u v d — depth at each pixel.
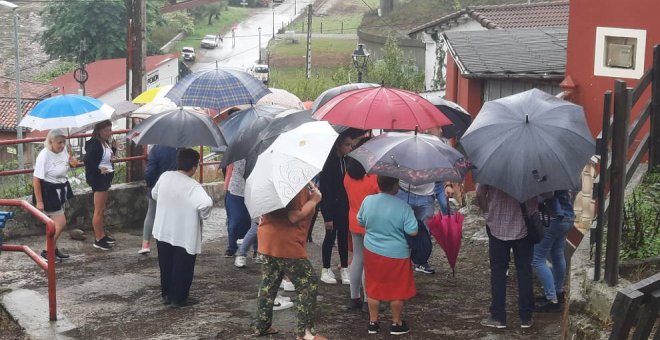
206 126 8.95
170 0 46.69
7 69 67.00
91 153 11.24
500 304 8.05
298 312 7.56
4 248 8.70
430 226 8.28
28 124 10.95
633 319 5.30
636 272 7.25
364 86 9.88
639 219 7.71
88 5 64.38
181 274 8.76
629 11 11.12
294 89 51.06
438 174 7.16
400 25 61.78
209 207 8.73
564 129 7.31
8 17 79.62
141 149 13.40
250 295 9.35
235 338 7.80
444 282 9.98
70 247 11.60
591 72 11.62
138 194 13.11
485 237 11.87
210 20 97.94
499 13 29.00
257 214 7.14
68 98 11.15
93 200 12.58
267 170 7.16
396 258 7.70
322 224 13.48
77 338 7.81
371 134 9.20
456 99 17.58
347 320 8.38
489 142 7.34
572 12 11.77
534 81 13.46
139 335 7.91
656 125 9.21
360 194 8.26
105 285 9.66
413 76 45.34
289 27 94.94
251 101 10.94
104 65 60.75
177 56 64.69
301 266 7.54
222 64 80.25
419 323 8.29
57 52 65.94
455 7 58.03
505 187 7.16
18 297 8.84
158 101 12.05
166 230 8.74
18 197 12.63
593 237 7.62
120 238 12.31
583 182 10.56
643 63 11.07
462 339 7.78
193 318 8.43
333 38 87.19
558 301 8.81
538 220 7.73
